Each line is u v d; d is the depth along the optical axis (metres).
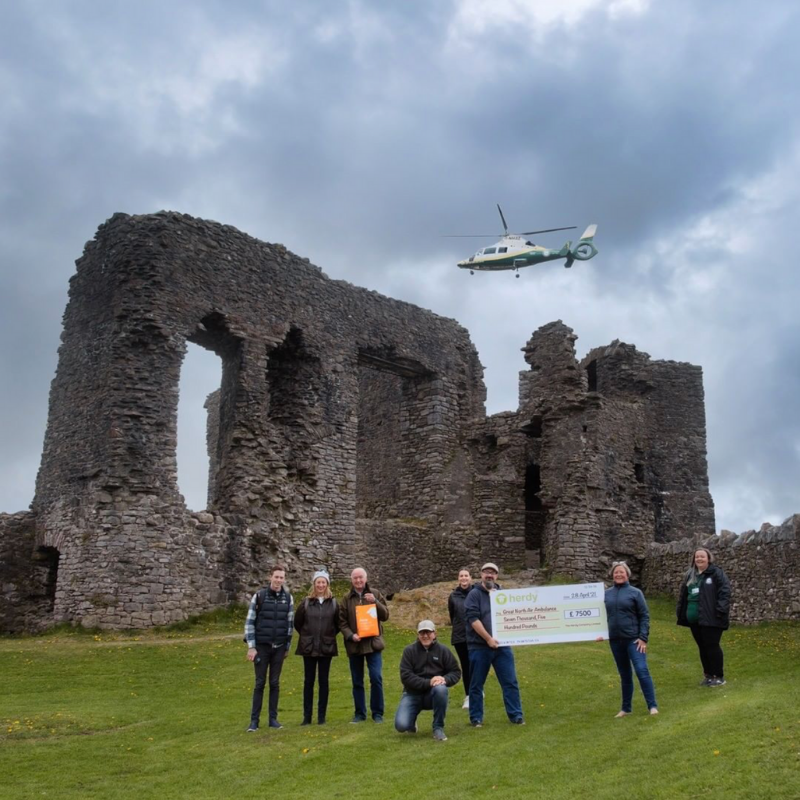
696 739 11.50
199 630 28.14
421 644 13.87
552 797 10.04
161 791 11.41
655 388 47.53
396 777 11.36
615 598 14.11
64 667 21.69
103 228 31.30
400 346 38.62
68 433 30.25
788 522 25.48
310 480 34.00
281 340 33.69
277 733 14.17
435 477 39.31
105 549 27.75
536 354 39.03
